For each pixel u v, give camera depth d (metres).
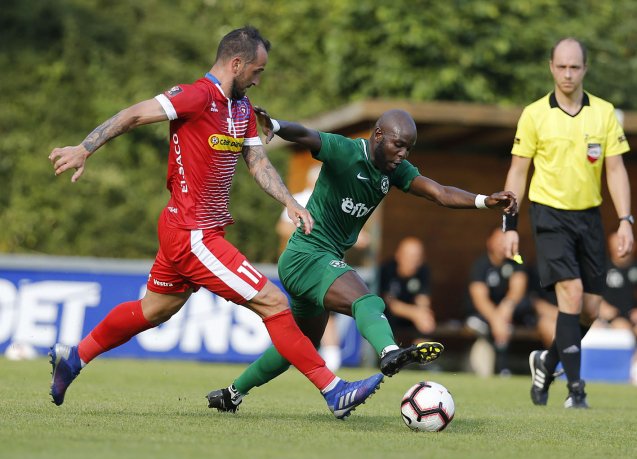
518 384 42.38
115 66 80.12
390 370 20.05
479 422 23.69
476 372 53.50
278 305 21.09
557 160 29.25
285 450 17.06
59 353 21.89
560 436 21.22
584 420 25.19
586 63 29.23
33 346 47.97
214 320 49.47
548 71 75.44
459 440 19.56
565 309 29.50
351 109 54.25
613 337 51.19
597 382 48.72
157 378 36.34
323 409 25.44
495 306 53.75
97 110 78.62
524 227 65.62
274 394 31.09
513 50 75.81
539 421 24.48
